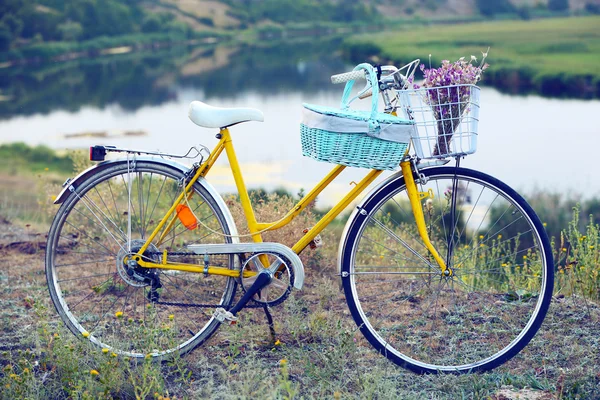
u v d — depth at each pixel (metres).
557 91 42.78
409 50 65.00
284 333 3.62
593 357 3.30
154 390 2.98
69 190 3.31
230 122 3.14
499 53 59.28
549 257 3.08
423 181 3.10
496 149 21.56
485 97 40.06
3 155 24.16
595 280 4.15
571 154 20.11
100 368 3.07
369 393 2.85
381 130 2.81
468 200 4.21
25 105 50.19
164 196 5.28
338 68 67.25
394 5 167.50
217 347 3.48
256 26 145.50
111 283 4.37
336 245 5.13
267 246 3.14
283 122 30.88
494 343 3.50
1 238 5.87
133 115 40.81
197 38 129.25
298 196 4.50
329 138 2.84
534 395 2.96
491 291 4.27
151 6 131.12
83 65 87.12
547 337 3.53
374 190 3.15
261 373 3.06
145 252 3.24
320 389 3.00
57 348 3.21
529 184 15.02
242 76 64.75
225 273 3.22
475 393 2.94
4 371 3.14
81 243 5.52
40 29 102.50
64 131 33.34
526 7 168.62
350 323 3.80
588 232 4.46
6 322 3.85
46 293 4.43
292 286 3.18
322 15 156.38
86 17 110.81
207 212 4.88
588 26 108.00
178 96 51.47
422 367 3.18
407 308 4.02
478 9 169.38
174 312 3.90
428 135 2.92
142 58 94.50
